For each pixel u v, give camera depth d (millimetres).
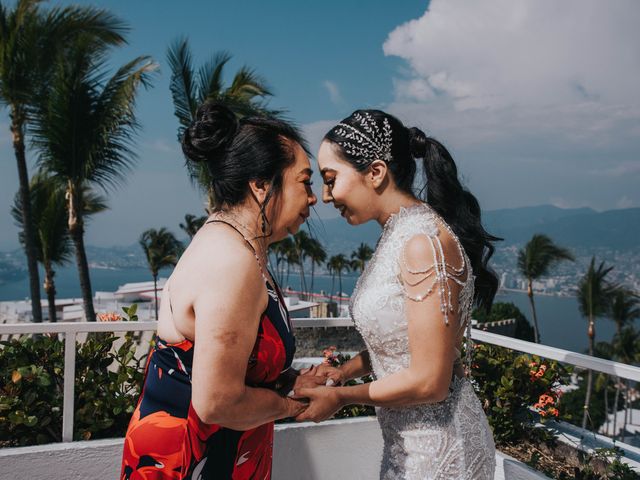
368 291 1329
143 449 1176
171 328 1174
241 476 1230
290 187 1233
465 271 1281
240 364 1057
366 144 1320
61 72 12516
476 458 1323
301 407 1250
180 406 1160
